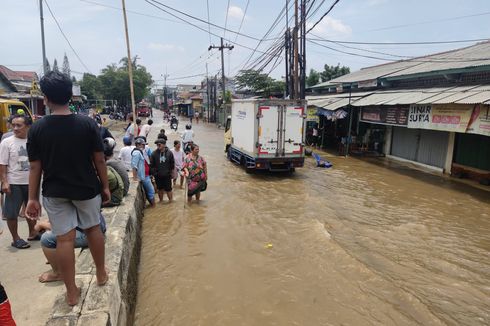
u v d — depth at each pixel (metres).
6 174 4.96
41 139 2.80
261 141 13.33
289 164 13.77
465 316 4.95
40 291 4.02
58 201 2.95
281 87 37.59
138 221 7.53
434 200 10.79
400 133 18.41
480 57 14.66
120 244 4.92
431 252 7.02
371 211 9.59
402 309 5.04
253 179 13.34
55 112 2.86
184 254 6.70
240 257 6.59
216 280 5.77
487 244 7.48
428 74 15.28
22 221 6.35
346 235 7.81
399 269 6.27
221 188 11.78
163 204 9.70
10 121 5.58
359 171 15.41
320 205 9.98
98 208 3.23
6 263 4.72
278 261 6.44
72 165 2.88
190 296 5.31
